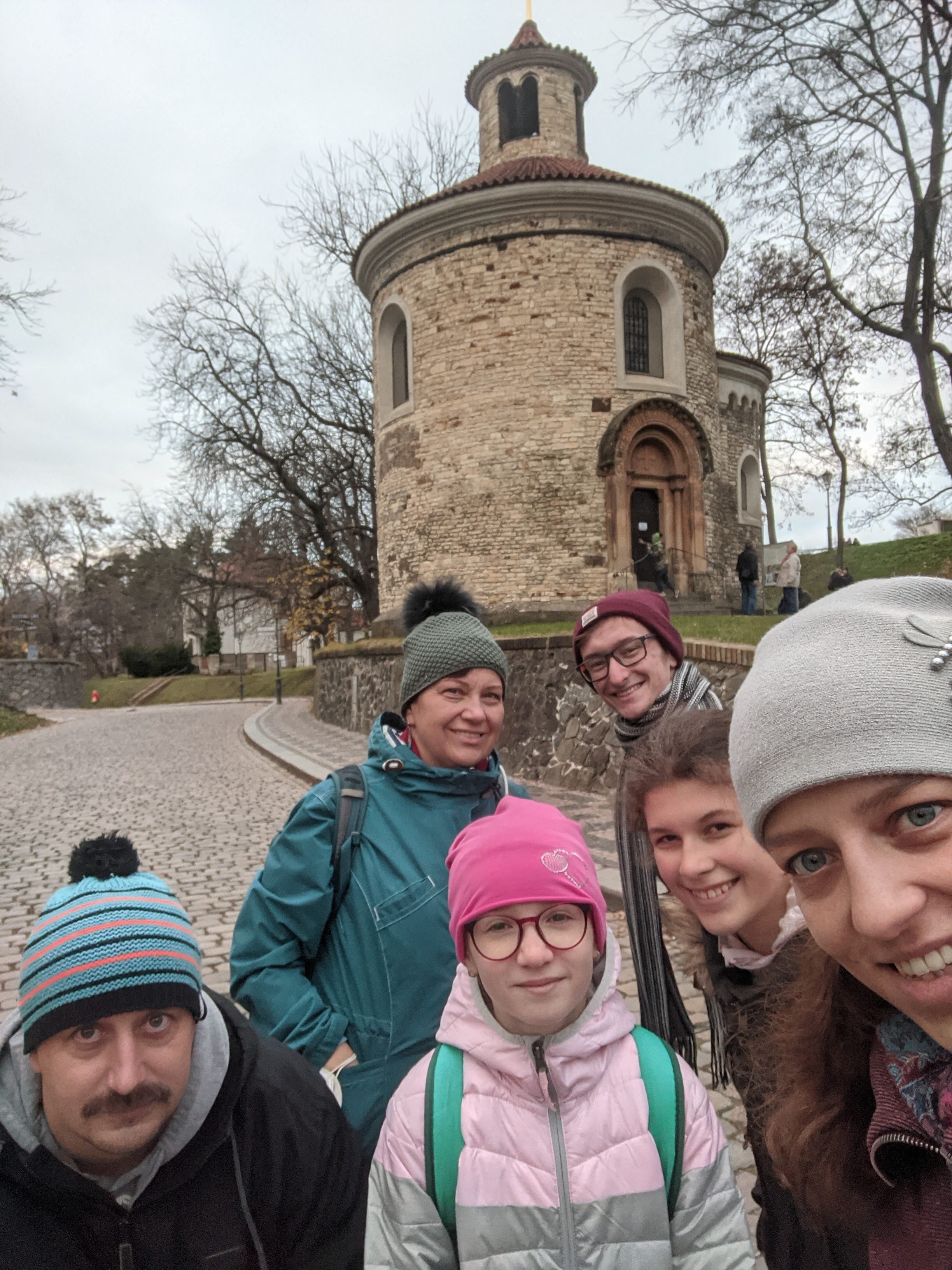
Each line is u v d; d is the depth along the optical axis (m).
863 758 0.97
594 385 18.23
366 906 2.24
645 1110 1.69
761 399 25.61
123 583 62.22
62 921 1.54
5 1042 1.58
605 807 9.88
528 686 13.27
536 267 18.19
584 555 18.03
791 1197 1.69
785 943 1.84
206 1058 1.66
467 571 18.42
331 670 23.72
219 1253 1.64
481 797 2.50
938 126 12.48
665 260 19.14
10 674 39.28
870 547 29.12
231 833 9.87
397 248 19.83
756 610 20.75
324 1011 2.17
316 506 28.70
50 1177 1.52
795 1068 1.38
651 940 2.59
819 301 17.06
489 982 1.71
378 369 21.19
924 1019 1.06
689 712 2.03
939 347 13.69
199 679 50.56
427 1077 1.77
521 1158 1.66
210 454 27.78
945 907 1.00
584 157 23.06
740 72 12.60
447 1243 1.68
